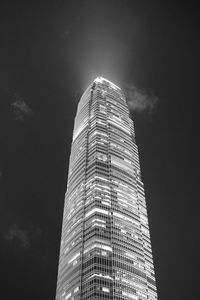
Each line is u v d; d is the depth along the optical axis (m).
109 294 168.62
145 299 182.00
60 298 190.12
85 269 180.12
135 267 189.62
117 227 199.00
